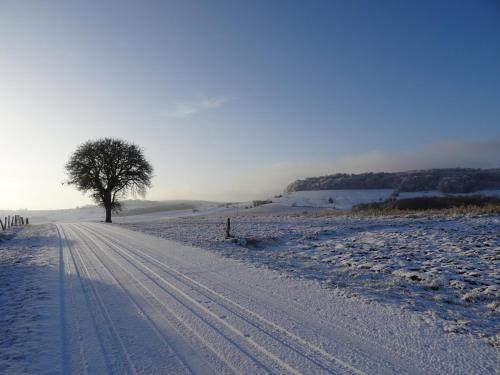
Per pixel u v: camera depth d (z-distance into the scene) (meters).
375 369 4.16
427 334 5.29
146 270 9.88
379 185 163.75
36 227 32.88
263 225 25.81
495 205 29.22
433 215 26.38
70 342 5.00
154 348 4.79
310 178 189.62
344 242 17.11
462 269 10.65
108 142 44.97
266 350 4.70
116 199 47.78
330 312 6.29
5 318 6.01
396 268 11.05
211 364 4.32
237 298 7.12
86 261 11.53
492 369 4.16
